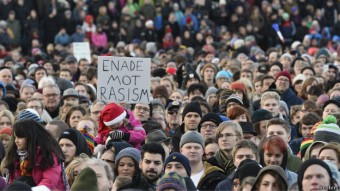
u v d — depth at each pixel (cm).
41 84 3659
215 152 2466
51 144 2048
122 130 2555
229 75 4309
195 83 3497
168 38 6612
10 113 2812
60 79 3697
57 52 5938
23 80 4250
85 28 6544
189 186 2114
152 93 3706
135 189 2052
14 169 2073
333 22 7181
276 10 6962
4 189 1905
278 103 2984
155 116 2952
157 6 6900
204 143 2483
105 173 2103
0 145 2405
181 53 5662
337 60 4975
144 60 2745
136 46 5809
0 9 6519
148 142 2352
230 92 3212
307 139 2544
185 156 2197
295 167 2278
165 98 3475
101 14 6662
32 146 2033
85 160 2119
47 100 3231
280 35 6228
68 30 6525
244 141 2233
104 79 2736
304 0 7069
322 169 1900
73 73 4578
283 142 2186
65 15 6538
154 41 6706
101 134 2573
